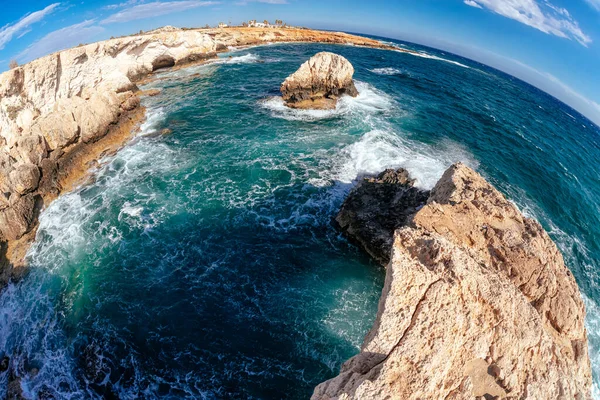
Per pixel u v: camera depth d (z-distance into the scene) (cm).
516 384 887
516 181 3275
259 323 1850
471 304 949
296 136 3778
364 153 3409
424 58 10631
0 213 2414
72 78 4875
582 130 6475
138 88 5134
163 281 2091
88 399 1562
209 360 1680
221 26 10388
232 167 3191
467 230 1476
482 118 4919
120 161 3294
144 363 1673
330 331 1812
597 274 2311
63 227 2531
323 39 10600
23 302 2050
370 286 2088
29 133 2897
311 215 2623
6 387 1661
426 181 2942
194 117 4231
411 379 815
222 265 2200
